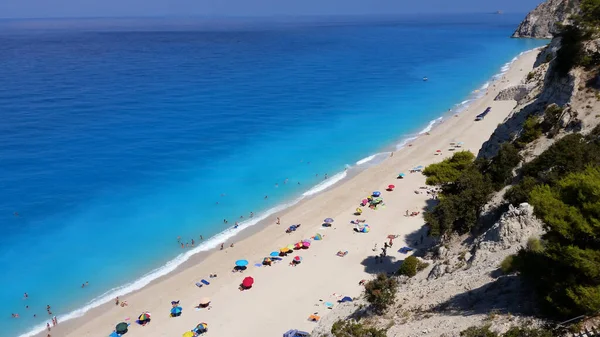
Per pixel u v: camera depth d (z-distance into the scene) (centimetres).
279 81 15838
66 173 7894
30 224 6231
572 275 1975
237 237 5884
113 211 6625
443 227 4284
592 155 3731
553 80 5097
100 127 10438
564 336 1855
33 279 5078
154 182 7588
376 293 3081
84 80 16062
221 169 8112
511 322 2116
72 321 4419
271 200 6950
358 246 5453
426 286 3244
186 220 6378
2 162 8281
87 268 5281
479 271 3023
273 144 9356
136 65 19725
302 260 5212
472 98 12575
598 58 4725
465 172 5000
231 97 13388
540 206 2281
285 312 4353
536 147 4591
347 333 2802
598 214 2069
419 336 2395
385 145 9125
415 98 12900
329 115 11375
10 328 4347
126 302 4659
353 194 6925
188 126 10562
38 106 12212
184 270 5191
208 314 4394
